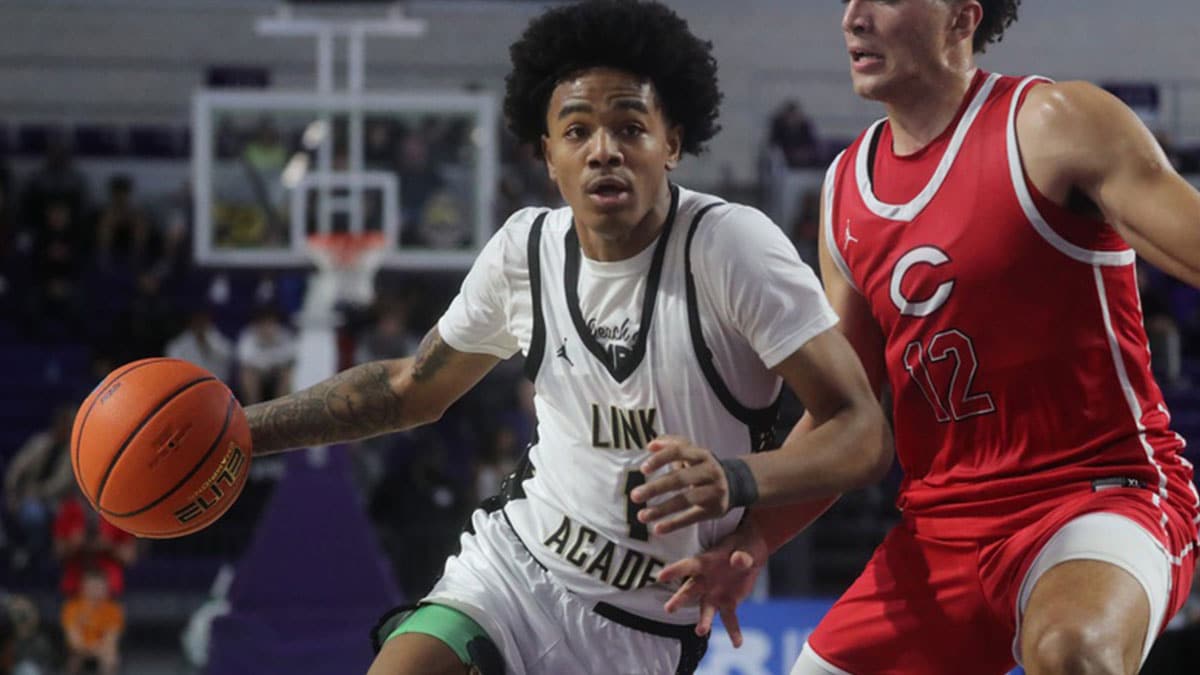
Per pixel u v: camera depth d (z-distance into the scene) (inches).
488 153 520.1
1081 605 125.8
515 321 141.2
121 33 721.0
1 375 558.6
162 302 539.2
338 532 330.0
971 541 144.6
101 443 133.5
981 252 139.3
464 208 518.0
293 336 532.7
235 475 137.8
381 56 712.4
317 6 516.7
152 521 135.0
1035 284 138.3
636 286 133.2
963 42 143.1
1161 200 128.2
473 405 504.7
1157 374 546.3
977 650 148.9
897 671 152.0
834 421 127.5
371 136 518.0
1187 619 328.5
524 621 139.2
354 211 516.4
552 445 140.3
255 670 323.3
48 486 435.2
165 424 133.4
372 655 324.5
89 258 616.4
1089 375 139.1
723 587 131.4
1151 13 729.0
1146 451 139.5
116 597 411.2
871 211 146.7
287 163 519.5
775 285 129.3
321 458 334.3
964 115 142.5
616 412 135.2
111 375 137.6
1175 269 128.0
